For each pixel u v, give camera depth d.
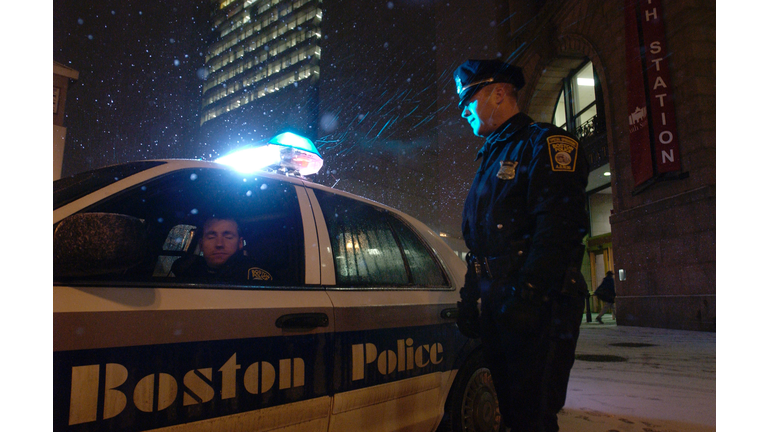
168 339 1.15
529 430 1.33
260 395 1.32
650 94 10.59
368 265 1.91
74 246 1.01
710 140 9.41
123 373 1.06
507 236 1.48
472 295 1.72
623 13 11.85
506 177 1.52
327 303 1.59
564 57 16.31
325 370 1.51
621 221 11.75
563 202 1.33
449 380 2.08
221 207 1.73
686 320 9.52
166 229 1.61
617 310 11.90
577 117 16.92
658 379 4.17
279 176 1.83
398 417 1.78
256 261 1.62
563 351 1.32
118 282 1.16
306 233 1.70
